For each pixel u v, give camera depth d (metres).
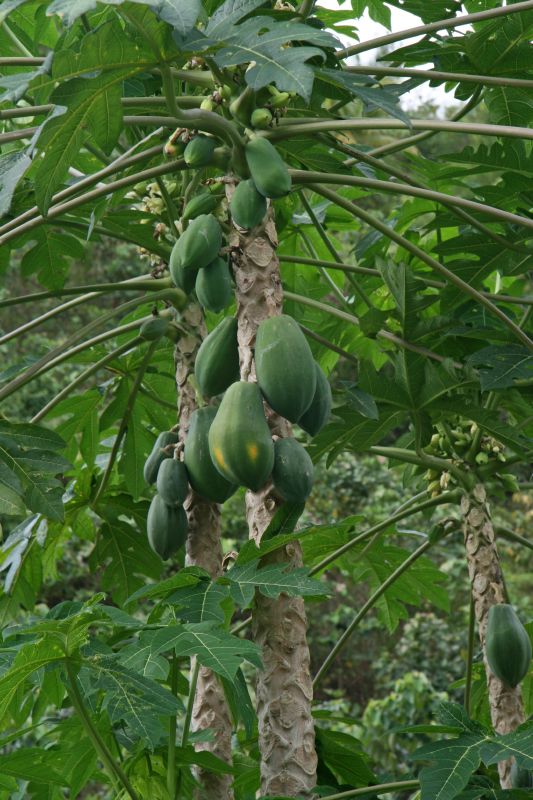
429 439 3.39
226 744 2.80
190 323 3.16
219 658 2.03
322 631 12.51
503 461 3.47
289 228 4.58
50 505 2.85
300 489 2.31
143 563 4.30
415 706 10.05
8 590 3.91
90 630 6.05
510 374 3.13
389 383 3.24
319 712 3.24
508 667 3.07
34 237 3.67
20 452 2.88
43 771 2.42
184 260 2.58
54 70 2.20
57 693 3.17
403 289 3.22
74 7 1.98
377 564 4.64
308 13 2.59
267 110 2.51
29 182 3.17
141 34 2.21
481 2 3.63
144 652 2.11
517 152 3.14
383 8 4.18
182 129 2.58
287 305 4.68
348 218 4.68
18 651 2.13
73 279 13.32
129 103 2.39
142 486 4.17
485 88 3.30
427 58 3.13
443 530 3.53
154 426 4.29
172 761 2.40
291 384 2.29
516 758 2.23
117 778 2.37
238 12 2.29
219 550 2.87
